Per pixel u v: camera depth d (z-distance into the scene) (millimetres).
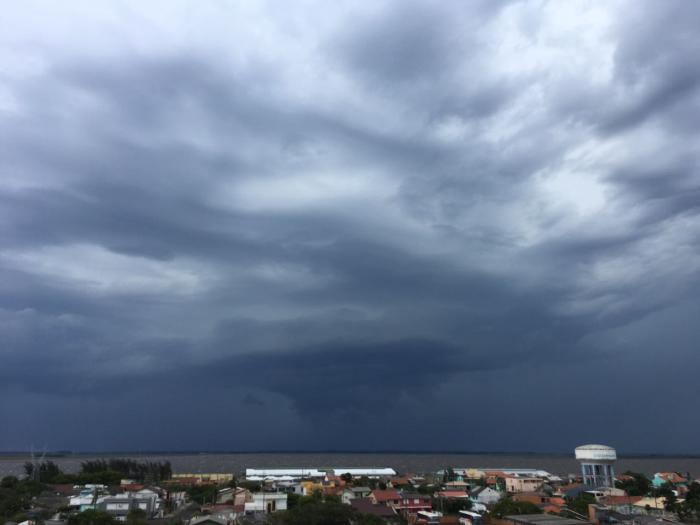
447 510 131125
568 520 86062
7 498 130875
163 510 133625
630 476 195375
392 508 123000
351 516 105938
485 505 132500
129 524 103688
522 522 86500
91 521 104625
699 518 116938
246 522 113188
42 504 134250
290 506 132375
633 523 101500
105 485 176375
